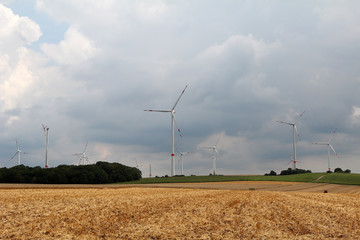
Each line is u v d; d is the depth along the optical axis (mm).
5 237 17734
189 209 29484
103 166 114000
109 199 35250
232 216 26219
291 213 28281
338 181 95500
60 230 19703
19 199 33875
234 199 39531
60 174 101750
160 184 89000
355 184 88688
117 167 116688
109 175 111375
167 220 23797
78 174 103688
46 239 17578
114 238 18359
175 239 18625
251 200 38594
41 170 103938
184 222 23250
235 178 107375
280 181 98125
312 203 36094
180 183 93375
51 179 100812
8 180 101938
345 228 22531
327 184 89375
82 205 29641
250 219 24922
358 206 35219
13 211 25203
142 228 20859
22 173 103312
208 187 74812
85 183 102625
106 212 26250
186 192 52062
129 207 29500
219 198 40688
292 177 107188
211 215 26516
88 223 21938
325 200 41188
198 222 23406
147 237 18828
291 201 37969
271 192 56781
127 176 118000
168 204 32656
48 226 20562
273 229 21641
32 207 27500
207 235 19641
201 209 29609
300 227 22516
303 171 131625
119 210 27516
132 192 49375
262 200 38781
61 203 30719
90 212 25953
